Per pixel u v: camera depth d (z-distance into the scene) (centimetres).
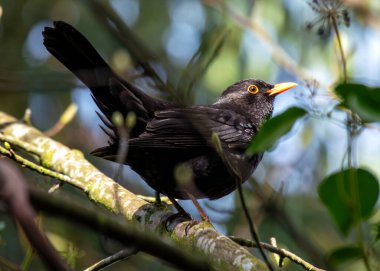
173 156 962
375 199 645
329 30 917
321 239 1412
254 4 1332
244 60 1304
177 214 872
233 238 834
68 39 876
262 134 531
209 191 1012
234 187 1029
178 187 969
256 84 1236
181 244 809
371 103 509
